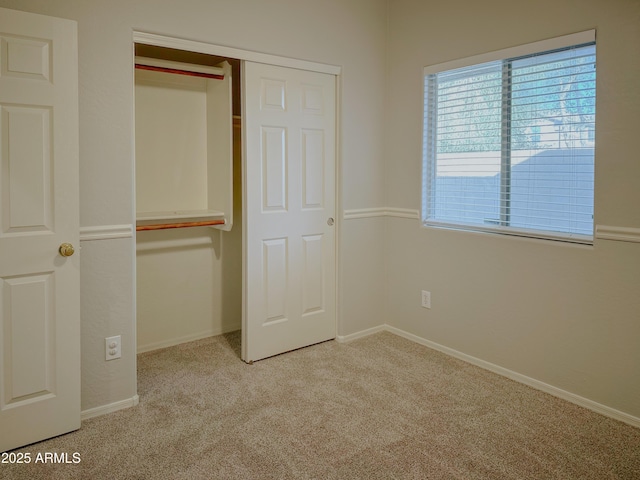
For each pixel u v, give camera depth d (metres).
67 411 2.24
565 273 2.57
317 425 2.34
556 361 2.64
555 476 1.95
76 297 2.20
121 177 2.41
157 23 2.48
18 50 1.98
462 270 3.12
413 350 3.34
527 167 2.77
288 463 2.04
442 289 3.27
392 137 3.54
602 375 2.45
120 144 2.39
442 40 3.12
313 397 2.63
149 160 3.26
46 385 2.17
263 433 2.27
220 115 3.30
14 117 1.99
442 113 3.24
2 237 2.00
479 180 3.03
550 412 2.48
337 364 3.09
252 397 2.63
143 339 3.32
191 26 2.60
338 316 3.49
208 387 2.76
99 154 2.33
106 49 2.32
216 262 3.62
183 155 3.40
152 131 3.26
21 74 2.00
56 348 2.17
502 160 2.88
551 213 2.66
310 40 3.11
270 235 3.12
